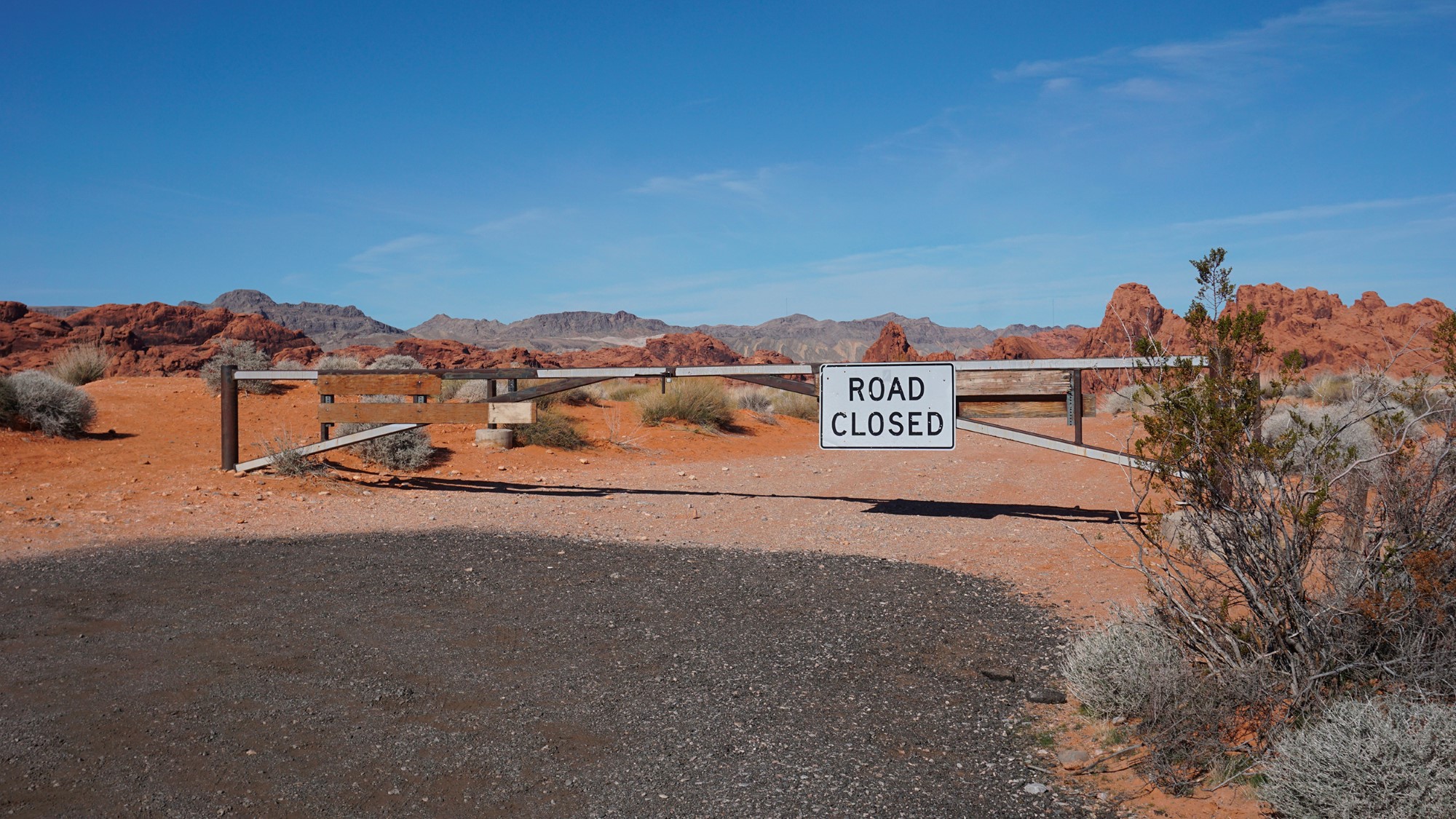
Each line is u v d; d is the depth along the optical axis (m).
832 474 15.68
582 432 19.23
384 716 4.79
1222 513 4.41
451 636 6.20
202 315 155.12
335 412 13.30
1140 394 4.70
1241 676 4.11
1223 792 3.80
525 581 7.75
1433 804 3.15
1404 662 3.90
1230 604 4.75
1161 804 3.79
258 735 4.52
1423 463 4.46
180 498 11.66
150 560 8.45
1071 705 4.93
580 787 4.02
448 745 4.44
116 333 114.31
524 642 6.06
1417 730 3.35
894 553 8.89
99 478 12.59
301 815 3.74
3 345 107.88
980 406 10.90
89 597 7.12
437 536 9.75
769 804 3.85
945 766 4.23
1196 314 4.55
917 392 10.91
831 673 5.47
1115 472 15.48
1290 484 4.56
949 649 5.89
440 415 12.94
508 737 4.53
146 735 4.50
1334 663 4.15
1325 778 3.34
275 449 14.70
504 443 16.73
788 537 9.79
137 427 16.56
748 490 13.67
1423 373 4.76
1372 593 4.12
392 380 13.19
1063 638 6.04
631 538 9.73
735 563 8.45
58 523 10.02
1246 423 4.49
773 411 28.00
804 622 6.52
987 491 13.39
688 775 4.12
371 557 8.66
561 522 10.70
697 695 5.11
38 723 4.62
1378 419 4.67
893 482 14.59
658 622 6.52
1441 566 4.11
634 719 4.77
